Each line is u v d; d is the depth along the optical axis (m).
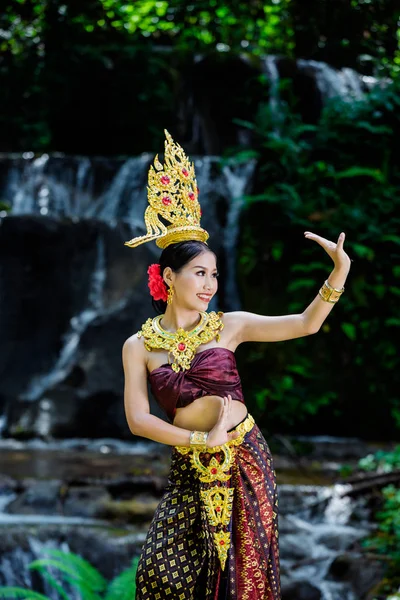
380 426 12.95
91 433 12.39
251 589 3.96
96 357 12.42
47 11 16.61
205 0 16.67
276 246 13.04
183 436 3.84
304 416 12.61
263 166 13.86
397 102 13.76
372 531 8.27
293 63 15.95
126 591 5.83
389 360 12.98
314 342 12.88
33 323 12.81
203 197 13.77
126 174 15.13
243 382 12.72
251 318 4.16
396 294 12.93
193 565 3.94
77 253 12.91
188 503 3.99
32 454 11.06
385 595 7.25
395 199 13.27
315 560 7.73
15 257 12.87
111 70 16.53
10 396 12.53
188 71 16.56
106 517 8.34
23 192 15.18
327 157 14.18
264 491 4.02
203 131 16.69
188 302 4.06
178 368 4.00
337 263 3.96
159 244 4.28
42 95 16.92
